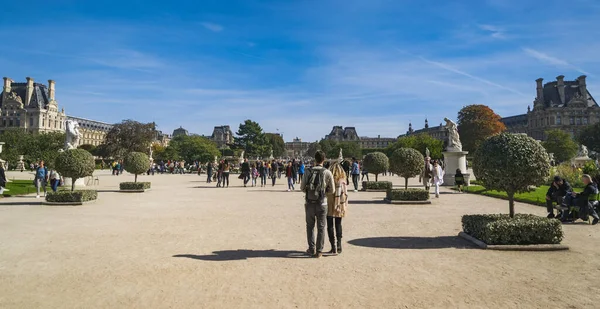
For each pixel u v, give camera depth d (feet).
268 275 22.67
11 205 56.59
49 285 20.88
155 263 25.13
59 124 475.72
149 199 66.59
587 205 41.65
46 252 28.04
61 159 57.62
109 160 296.92
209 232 35.96
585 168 95.55
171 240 32.35
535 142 31.71
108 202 61.62
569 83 449.06
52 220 42.86
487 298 18.88
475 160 34.06
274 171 100.89
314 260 26.09
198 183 115.55
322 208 27.17
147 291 19.92
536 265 24.68
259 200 65.05
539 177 30.68
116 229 37.37
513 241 29.25
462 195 72.84
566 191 44.09
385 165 82.84
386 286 20.71
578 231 37.11
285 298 18.93
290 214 47.93
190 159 300.61
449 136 103.50
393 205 56.85
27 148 219.41
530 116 477.36
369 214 47.70
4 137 233.14
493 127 290.56
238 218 44.62
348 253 28.04
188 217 45.37
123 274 22.79
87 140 548.72
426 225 39.83
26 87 444.55
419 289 20.22
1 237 33.45
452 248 29.50
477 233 31.09
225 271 23.43
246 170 99.81
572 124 432.25
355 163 81.97
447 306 17.88
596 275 22.49
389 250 28.94
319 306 17.89
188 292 19.76
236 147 323.16
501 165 31.09
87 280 21.70
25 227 38.37
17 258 26.40
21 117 438.40
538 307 17.74
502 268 24.02
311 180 27.35
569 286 20.59
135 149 265.13
